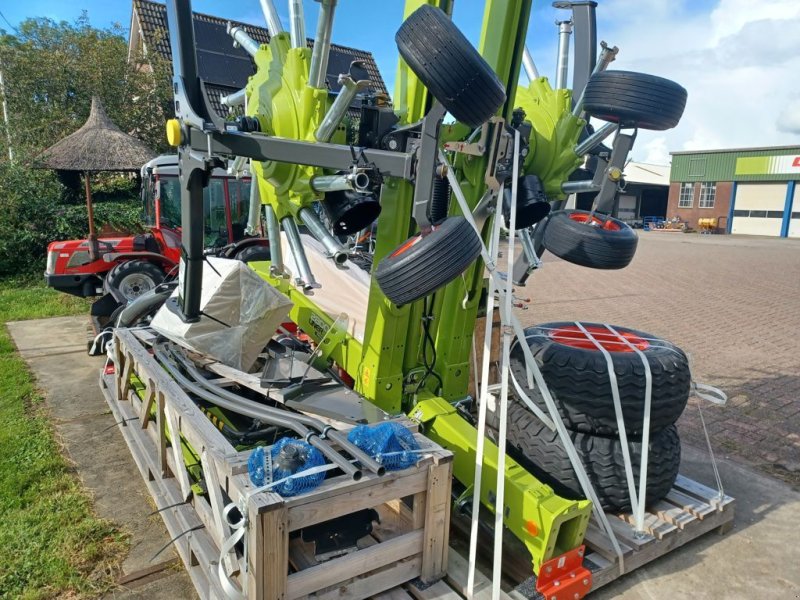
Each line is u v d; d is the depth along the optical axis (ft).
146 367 10.19
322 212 8.93
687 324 24.71
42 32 46.39
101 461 12.03
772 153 92.17
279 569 6.09
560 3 9.82
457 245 6.49
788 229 91.71
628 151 8.30
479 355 11.25
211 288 9.73
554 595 7.27
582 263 9.02
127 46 48.44
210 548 7.58
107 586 8.33
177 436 8.73
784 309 28.35
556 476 8.61
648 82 7.74
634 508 8.40
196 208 8.11
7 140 36.04
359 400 8.96
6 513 10.00
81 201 40.06
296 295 12.43
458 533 9.00
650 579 8.38
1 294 29.37
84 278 23.29
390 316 8.86
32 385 16.38
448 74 6.16
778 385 16.72
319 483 6.36
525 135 8.34
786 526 9.72
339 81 6.95
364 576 6.96
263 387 9.20
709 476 11.34
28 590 8.20
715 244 72.38
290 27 8.39
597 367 8.31
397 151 8.01
